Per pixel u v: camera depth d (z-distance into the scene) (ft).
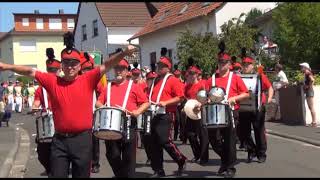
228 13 96.17
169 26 108.47
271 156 39.65
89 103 21.26
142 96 27.25
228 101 30.42
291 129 54.70
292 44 75.15
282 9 76.64
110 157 26.81
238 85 31.63
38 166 39.63
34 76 21.22
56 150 21.03
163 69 32.01
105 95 27.58
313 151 41.37
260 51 78.59
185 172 33.96
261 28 86.99
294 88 60.03
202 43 79.92
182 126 48.55
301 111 59.00
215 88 30.22
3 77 167.02
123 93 27.12
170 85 31.68
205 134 36.83
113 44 139.13
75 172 21.11
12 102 113.09
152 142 31.94
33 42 220.84
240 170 34.19
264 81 37.24
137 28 143.54
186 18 101.91
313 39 74.23
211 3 98.63
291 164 35.96
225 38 79.25
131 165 26.86
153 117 31.53
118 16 143.95
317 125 57.31
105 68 21.39
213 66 78.02
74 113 20.89
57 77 21.35
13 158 42.96
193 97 39.32
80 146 20.95
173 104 31.50
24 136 62.44
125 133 24.93
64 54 21.06
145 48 122.52
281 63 77.20
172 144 32.09
